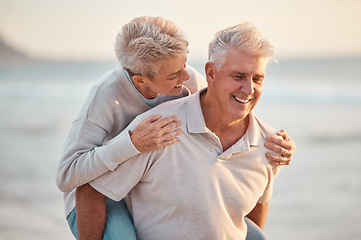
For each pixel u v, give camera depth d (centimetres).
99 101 215
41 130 1405
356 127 1317
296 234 588
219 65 187
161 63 196
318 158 1015
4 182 814
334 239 564
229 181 197
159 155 193
